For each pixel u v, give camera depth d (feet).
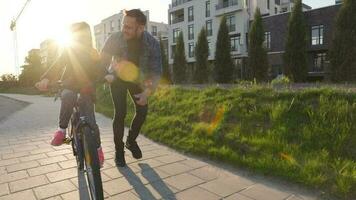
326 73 87.25
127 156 15.14
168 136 18.31
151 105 28.78
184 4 162.91
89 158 8.52
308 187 10.69
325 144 13.58
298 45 89.30
